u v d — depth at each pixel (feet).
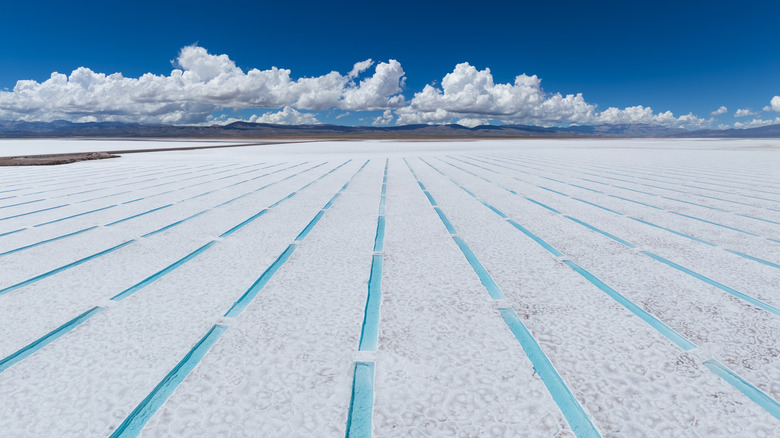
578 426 6.80
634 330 9.87
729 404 7.26
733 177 40.45
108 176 42.96
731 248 16.49
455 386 7.82
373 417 7.01
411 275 13.61
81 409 7.22
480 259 15.28
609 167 52.42
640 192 31.01
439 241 17.66
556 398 7.52
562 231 19.33
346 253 15.99
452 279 13.23
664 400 7.39
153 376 8.16
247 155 81.66
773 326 10.02
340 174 44.19
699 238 18.04
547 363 8.59
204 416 7.01
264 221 21.54
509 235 18.65
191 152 94.17
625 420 6.91
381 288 12.53
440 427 6.77
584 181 37.73
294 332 9.84
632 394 7.55
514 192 31.12
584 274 13.74
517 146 132.87
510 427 6.75
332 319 10.50
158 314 10.80
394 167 52.75
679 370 8.27
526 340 9.50
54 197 29.32
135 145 156.35
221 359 8.68
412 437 6.55
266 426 6.78
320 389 7.72
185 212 23.85
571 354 8.87
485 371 8.29
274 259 15.34
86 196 29.66
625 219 21.79
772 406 7.23
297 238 18.29
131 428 6.80
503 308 11.12
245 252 16.22
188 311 10.99
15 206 25.93
